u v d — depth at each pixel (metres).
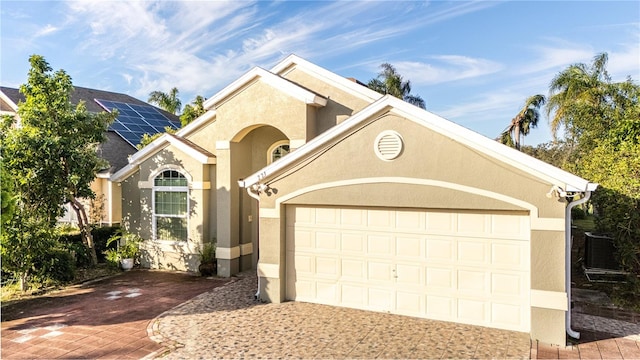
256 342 9.44
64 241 17.03
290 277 12.52
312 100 14.27
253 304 12.27
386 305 11.30
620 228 12.76
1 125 15.26
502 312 10.02
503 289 10.01
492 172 9.83
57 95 15.67
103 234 19.09
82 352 9.09
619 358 8.45
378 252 11.41
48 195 14.97
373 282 11.47
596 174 14.81
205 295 13.38
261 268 12.58
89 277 16.00
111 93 32.50
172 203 17.23
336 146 11.61
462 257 10.44
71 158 15.18
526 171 9.48
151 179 17.52
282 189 12.29
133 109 30.78
